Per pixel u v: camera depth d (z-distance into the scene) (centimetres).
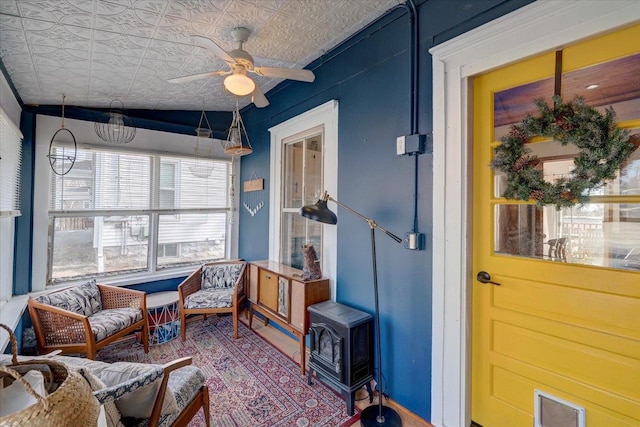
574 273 142
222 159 413
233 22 196
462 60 172
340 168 256
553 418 148
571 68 140
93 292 287
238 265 368
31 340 274
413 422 191
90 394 84
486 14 162
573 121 136
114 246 343
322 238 277
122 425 127
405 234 199
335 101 258
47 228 300
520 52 151
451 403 177
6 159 230
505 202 164
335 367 207
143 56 222
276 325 340
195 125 393
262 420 192
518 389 160
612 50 129
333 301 251
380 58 219
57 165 308
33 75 234
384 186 217
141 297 285
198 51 221
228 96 334
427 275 189
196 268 388
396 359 207
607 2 126
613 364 133
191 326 346
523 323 158
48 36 184
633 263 128
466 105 173
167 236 376
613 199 131
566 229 146
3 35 179
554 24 140
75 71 235
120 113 344
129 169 350
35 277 293
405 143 197
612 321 133
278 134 344
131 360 270
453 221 176
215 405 207
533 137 150
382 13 210
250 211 400
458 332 174
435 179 183
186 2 168
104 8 164
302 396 217
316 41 241
